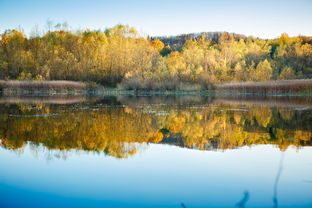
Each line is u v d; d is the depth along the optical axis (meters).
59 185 4.91
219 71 49.31
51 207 4.10
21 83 32.62
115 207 4.10
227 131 10.02
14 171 5.61
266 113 14.70
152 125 11.09
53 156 6.70
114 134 9.32
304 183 5.00
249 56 67.44
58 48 46.91
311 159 6.46
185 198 4.39
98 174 5.46
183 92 36.44
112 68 44.41
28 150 7.22
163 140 8.52
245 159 6.50
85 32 53.19
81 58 45.03
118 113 14.46
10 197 4.43
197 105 19.28
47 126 10.51
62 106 17.91
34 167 5.86
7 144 7.81
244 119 12.69
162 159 6.50
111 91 37.59
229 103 20.84
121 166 5.96
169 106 18.50
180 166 5.98
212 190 4.71
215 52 64.94
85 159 6.46
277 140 8.53
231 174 5.48
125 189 4.73
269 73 43.59
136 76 37.88
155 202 4.26
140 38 55.22
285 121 12.07
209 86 36.06
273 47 83.62
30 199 4.36
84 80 40.94
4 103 19.66
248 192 4.61
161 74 37.88
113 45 47.66
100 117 12.95
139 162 6.27
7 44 46.50
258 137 8.98
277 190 4.70
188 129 10.37
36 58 45.72
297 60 60.31
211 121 12.20
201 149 7.45
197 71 41.97
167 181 5.10
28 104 19.08
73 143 8.00
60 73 40.47
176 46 101.06
